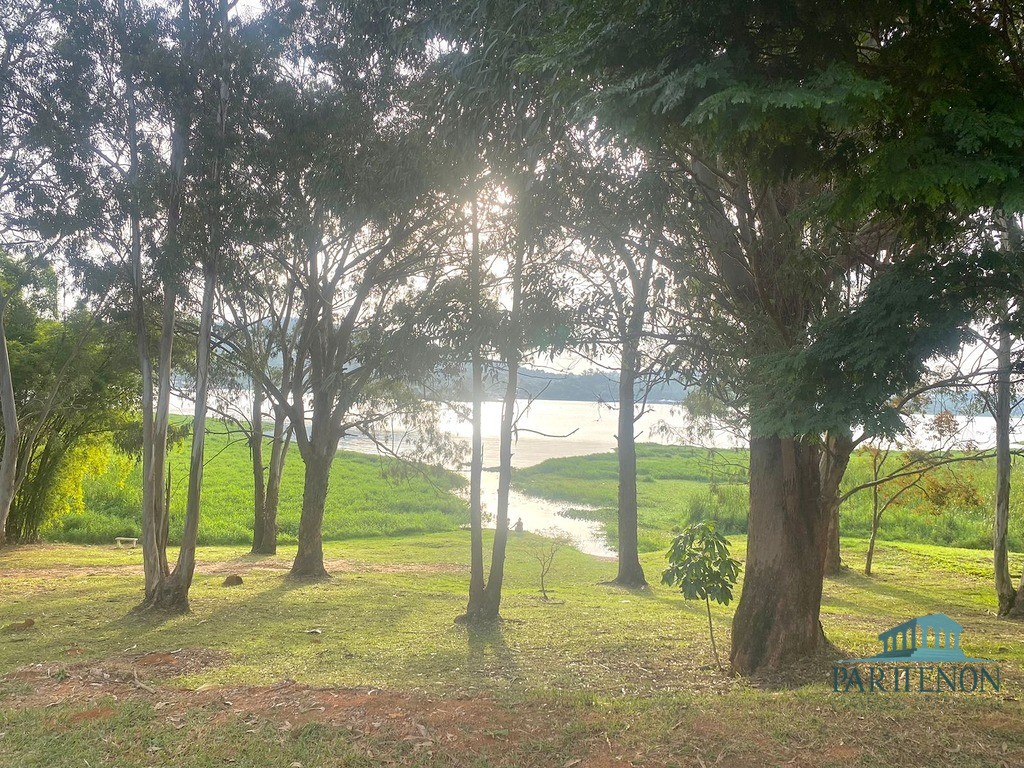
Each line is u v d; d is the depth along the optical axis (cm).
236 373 2047
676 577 873
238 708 678
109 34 1267
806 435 620
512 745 577
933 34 492
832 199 618
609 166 837
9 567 1938
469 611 1262
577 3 523
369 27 1088
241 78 1267
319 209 1413
